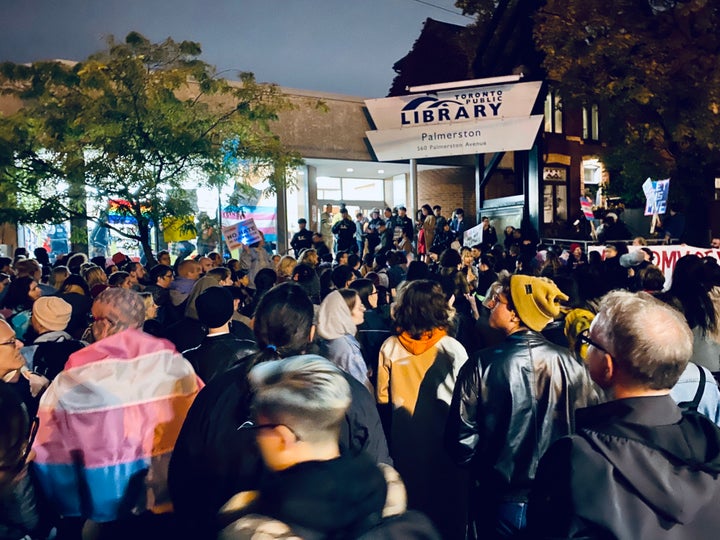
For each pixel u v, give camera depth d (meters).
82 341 4.52
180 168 11.80
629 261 9.59
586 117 29.73
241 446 2.43
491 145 19.78
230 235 12.76
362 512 1.42
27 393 3.55
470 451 3.42
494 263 9.81
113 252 16.81
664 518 1.70
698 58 18.77
